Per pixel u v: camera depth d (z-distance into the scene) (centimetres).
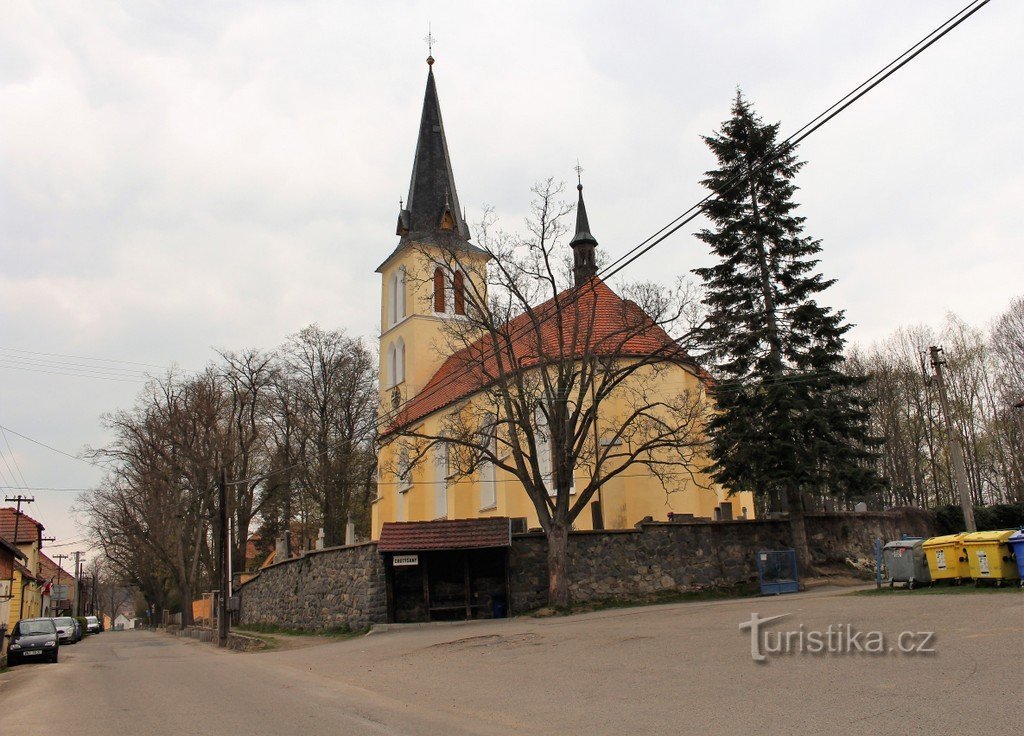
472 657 1866
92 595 12375
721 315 3098
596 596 3031
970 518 3569
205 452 5653
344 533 6050
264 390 5938
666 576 3125
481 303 3506
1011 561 1902
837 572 3194
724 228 3247
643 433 3391
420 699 1363
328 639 3038
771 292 3247
